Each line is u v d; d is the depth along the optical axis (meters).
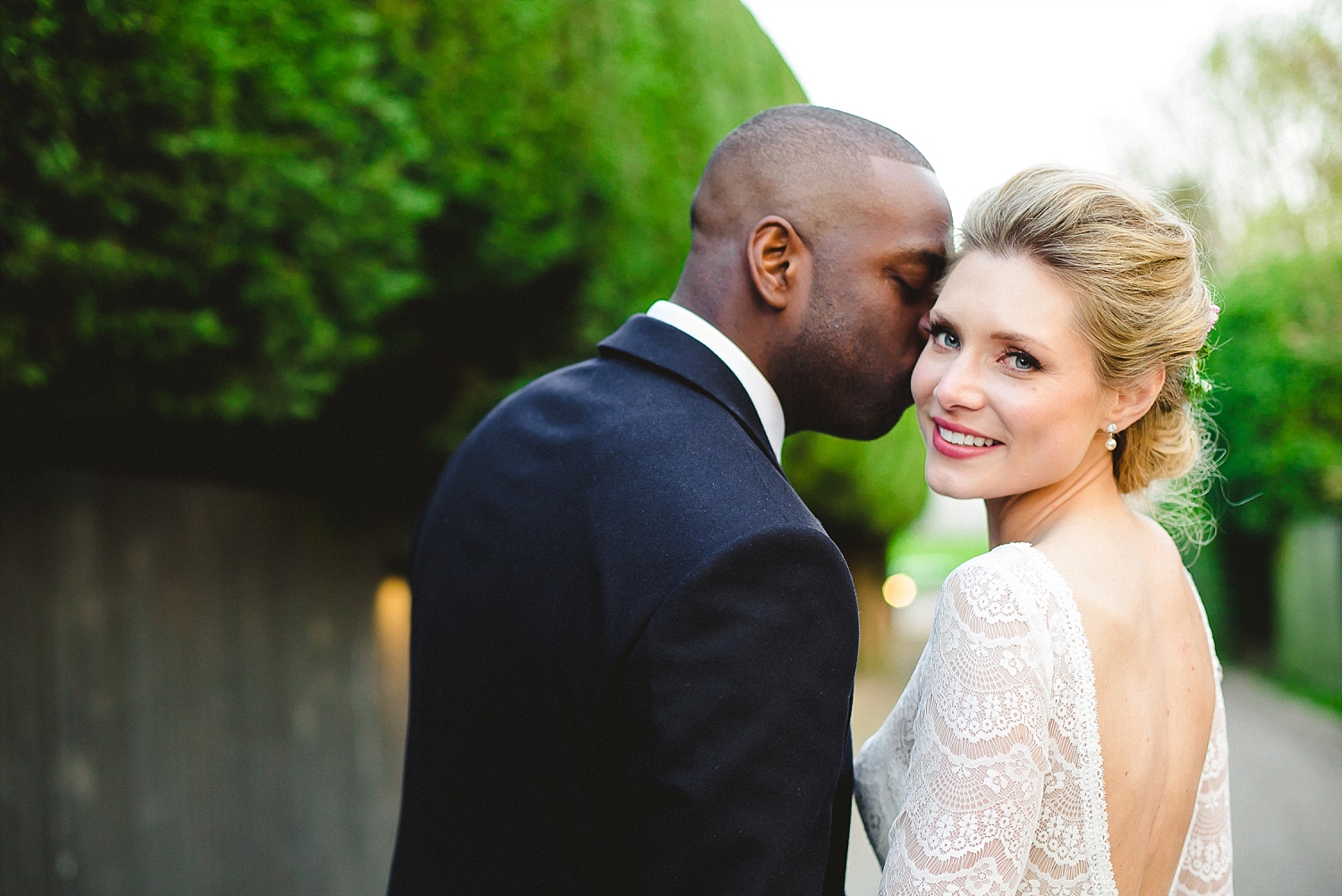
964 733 1.14
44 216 2.35
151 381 2.87
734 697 1.02
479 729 1.22
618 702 1.07
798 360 1.37
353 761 4.52
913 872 1.14
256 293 2.79
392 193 2.96
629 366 1.36
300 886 4.06
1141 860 1.24
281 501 4.14
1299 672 12.23
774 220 1.33
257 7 2.60
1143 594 1.27
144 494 3.41
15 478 2.96
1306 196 12.18
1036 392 1.21
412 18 3.27
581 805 1.12
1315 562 11.34
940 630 1.22
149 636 3.40
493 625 1.21
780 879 1.01
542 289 4.24
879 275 1.34
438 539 1.38
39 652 3.00
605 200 4.21
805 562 1.08
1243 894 4.72
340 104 2.82
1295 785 6.95
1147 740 1.22
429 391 4.24
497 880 1.20
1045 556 1.23
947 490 1.29
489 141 3.52
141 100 2.36
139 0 2.27
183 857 3.48
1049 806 1.17
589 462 1.20
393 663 4.89
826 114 1.39
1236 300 11.60
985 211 1.26
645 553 1.09
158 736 3.41
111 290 2.52
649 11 4.78
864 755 1.46
